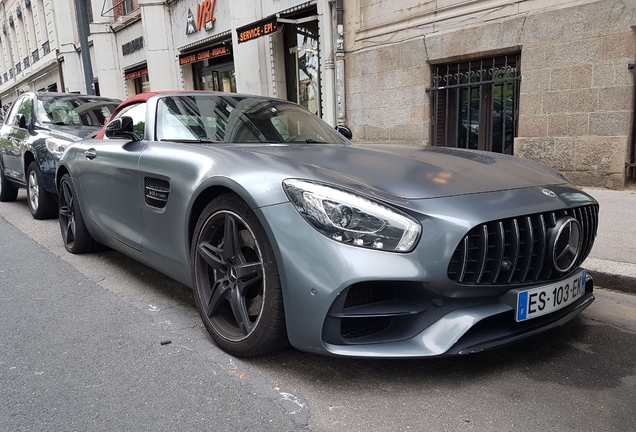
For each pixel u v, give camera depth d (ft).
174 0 48.44
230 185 7.89
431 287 6.88
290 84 38.40
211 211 8.43
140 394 7.30
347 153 9.17
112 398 7.20
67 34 70.03
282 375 7.82
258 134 11.30
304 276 6.93
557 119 21.94
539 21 21.83
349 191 7.05
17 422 6.64
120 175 11.24
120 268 13.78
